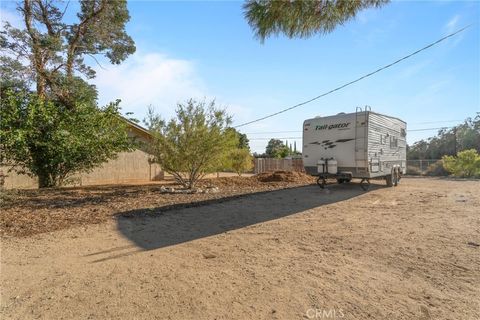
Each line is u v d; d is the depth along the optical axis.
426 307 3.40
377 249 5.44
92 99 18.33
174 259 5.07
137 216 8.34
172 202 10.37
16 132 11.99
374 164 13.29
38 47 16.33
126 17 21.58
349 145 13.16
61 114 14.05
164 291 3.85
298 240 6.09
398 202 10.65
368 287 3.91
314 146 14.20
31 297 3.76
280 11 4.96
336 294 3.72
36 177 15.66
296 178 18.41
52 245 5.86
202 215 8.53
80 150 14.00
